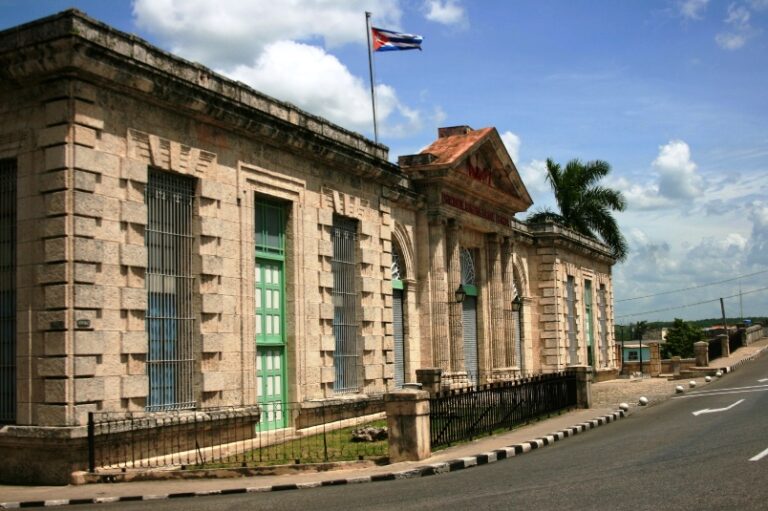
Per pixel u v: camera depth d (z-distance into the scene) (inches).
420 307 1126.4
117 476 564.4
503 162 1295.5
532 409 907.4
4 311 625.3
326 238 893.2
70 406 575.5
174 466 597.3
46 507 488.1
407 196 1084.5
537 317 1603.1
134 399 628.4
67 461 575.2
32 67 593.0
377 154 1002.1
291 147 828.0
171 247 689.6
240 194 760.3
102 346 601.3
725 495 400.8
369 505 424.8
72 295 583.2
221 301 725.3
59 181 588.1
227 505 449.7
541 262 1610.5
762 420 756.6
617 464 537.6
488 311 1326.3
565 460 583.5
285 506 435.2
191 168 704.4
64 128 590.6
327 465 576.1
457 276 1173.7
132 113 647.1
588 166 1931.6
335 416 878.4
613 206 1936.5
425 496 447.5
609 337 2028.8
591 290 1907.0
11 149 615.2
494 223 1334.9
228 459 648.4
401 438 603.2
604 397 1243.2
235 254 748.6
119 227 625.9
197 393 695.7
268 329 812.0
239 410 723.4
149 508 453.4
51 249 586.9
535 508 389.7
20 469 592.4
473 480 506.0
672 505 382.0
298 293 841.5
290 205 844.0
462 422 734.5
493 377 1310.3
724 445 597.3
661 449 604.7
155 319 668.1
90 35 598.5
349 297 957.2
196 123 713.6
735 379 1459.2
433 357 1117.7
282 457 641.6
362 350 959.0
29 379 591.5
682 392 1274.6
